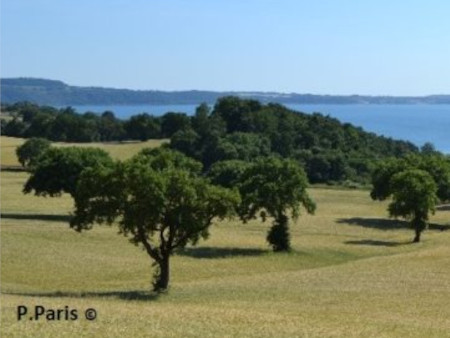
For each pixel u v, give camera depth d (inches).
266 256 2999.5
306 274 2479.1
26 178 5999.0
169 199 2085.4
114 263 2689.5
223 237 3518.7
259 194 3129.9
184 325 1430.9
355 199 5585.6
